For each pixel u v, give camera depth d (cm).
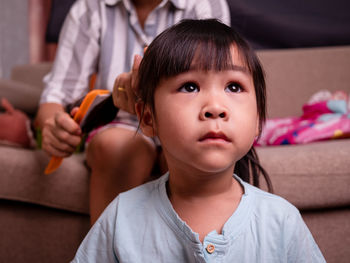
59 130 79
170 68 59
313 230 94
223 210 62
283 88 162
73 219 98
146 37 110
